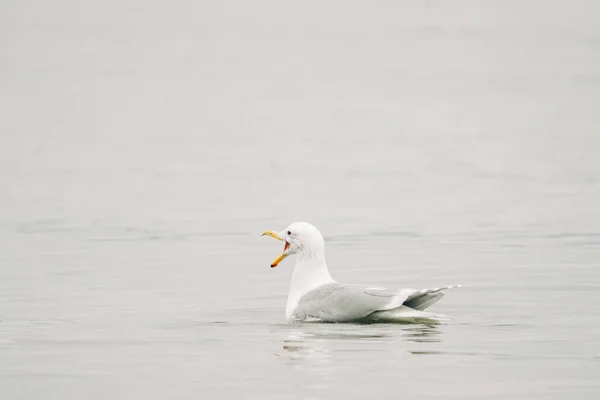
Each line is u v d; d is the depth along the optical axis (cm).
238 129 6488
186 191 3862
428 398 1289
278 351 1525
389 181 4053
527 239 2708
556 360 1455
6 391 1348
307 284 1803
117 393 1333
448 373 1393
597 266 2280
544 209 3231
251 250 2659
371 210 3347
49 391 1345
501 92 8025
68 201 3612
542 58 10425
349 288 1717
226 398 1302
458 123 6362
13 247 2734
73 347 1585
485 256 2464
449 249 2591
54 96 8575
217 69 11400
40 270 2386
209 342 1599
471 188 3784
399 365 1434
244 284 2183
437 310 1828
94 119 7062
